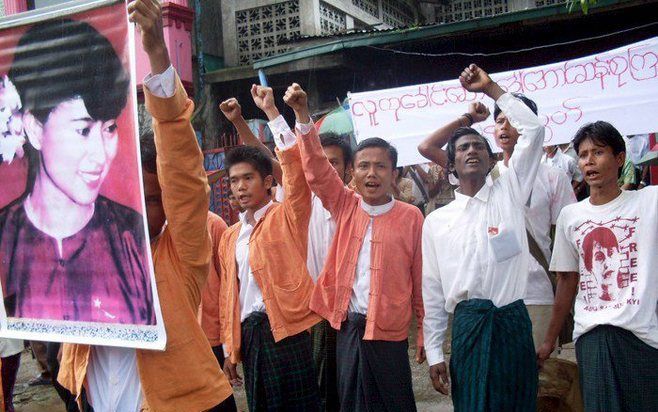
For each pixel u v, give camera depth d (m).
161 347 2.19
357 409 3.33
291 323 3.51
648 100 5.08
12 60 2.34
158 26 2.04
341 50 8.40
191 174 2.19
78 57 2.24
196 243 2.30
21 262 2.45
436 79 9.91
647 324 2.87
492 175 3.17
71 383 2.47
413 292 3.50
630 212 2.99
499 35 8.49
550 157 6.42
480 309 2.97
